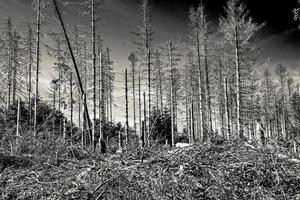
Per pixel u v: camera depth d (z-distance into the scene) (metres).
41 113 14.84
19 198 3.57
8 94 22.94
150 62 20.77
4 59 23.33
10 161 5.66
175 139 18.50
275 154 3.96
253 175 3.53
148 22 21.03
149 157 4.74
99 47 19.62
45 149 6.10
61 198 3.30
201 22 21.94
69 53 11.91
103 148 7.69
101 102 19.20
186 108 27.78
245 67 18.14
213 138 4.74
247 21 18.02
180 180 3.36
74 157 5.70
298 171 3.65
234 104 21.23
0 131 7.72
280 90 33.56
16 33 22.86
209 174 3.48
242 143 4.44
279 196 3.13
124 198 3.14
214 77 23.70
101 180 3.57
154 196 3.08
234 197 3.11
